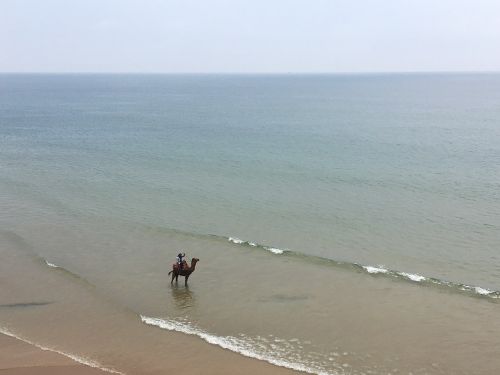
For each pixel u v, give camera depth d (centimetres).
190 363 1517
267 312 1880
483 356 1555
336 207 3384
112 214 3256
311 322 1798
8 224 3028
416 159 5172
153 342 1653
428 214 3191
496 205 3372
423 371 1475
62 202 3553
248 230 2928
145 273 2280
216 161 5122
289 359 1543
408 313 1864
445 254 2508
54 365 1477
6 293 2047
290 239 2766
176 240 2741
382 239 2747
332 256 2500
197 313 1875
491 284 2145
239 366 1499
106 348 1609
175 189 3925
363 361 1531
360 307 1917
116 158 5347
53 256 2492
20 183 4150
